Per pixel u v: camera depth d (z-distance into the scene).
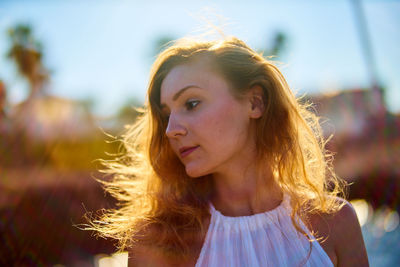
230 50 1.54
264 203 1.58
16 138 8.07
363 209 6.34
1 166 7.00
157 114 1.69
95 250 4.66
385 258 3.97
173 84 1.49
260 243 1.49
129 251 1.60
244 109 1.53
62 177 5.97
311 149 1.77
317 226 1.55
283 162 1.60
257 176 1.58
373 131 8.80
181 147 1.49
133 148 2.07
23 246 4.51
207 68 1.48
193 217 1.58
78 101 8.95
